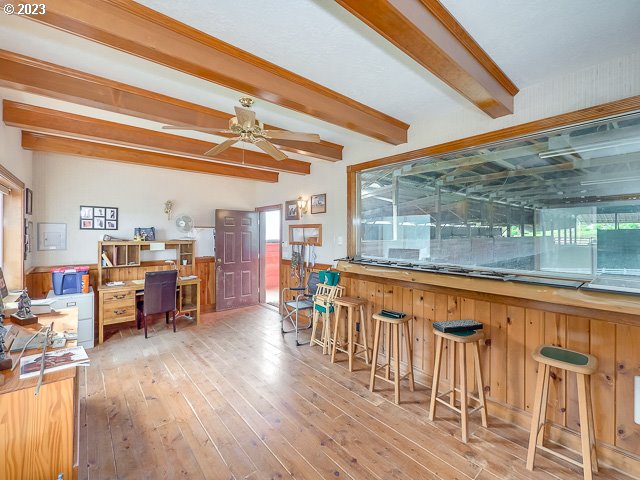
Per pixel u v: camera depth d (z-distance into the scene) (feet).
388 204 11.93
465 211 9.55
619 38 5.86
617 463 6.36
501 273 8.57
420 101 8.77
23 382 4.96
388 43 5.89
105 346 12.87
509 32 5.67
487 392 8.41
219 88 7.45
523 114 7.86
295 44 6.09
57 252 13.70
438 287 9.50
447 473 6.23
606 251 6.98
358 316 12.24
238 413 8.20
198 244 18.20
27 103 8.94
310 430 7.54
